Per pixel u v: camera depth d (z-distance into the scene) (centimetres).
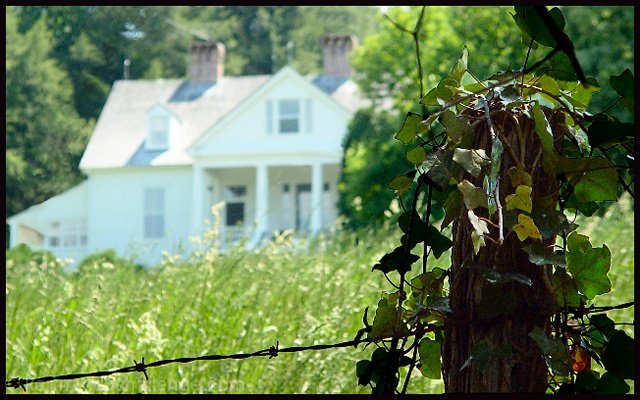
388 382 451
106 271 1568
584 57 5081
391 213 1986
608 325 441
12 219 8475
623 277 1440
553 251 423
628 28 5097
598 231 1909
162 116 8781
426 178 418
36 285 1484
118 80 9862
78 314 1179
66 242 8606
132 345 1059
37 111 8812
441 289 454
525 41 441
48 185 8662
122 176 8669
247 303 1215
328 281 1318
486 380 414
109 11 9762
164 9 10294
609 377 432
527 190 399
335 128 8356
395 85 6294
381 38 6241
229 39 11269
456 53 5841
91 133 9056
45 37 9169
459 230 427
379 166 6028
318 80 9106
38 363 1041
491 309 408
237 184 8862
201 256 1520
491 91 428
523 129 419
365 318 453
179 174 8581
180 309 1195
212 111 9069
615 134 430
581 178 433
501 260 412
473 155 402
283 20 11638
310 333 1000
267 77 9481
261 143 8438
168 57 10356
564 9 5322
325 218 8475
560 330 431
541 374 412
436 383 923
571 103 443
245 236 1616
